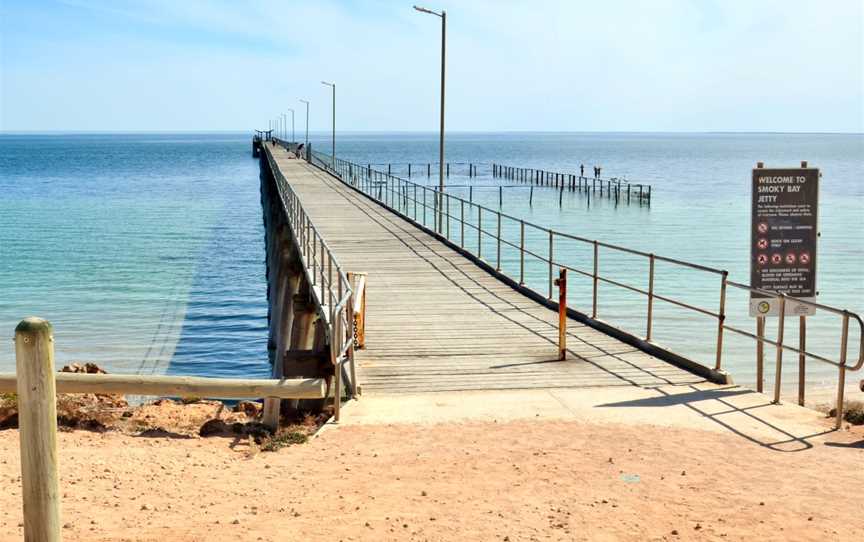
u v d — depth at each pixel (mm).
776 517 6832
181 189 98250
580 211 68750
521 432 9438
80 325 30859
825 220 57094
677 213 65312
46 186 100812
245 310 34656
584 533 6484
